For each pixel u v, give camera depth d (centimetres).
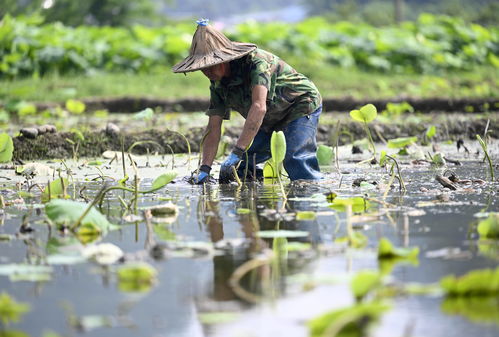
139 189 1037
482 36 3688
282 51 3322
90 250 626
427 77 3200
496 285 495
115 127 1622
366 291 480
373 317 446
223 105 1079
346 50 3372
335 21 7288
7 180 1172
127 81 2834
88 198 956
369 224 737
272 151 894
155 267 586
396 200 894
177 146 1630
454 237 670
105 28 3456
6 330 443
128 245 666
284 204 880
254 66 1009
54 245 671
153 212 823
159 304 497
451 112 2445
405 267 566
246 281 540
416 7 8975
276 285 530
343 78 3069
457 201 875
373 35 3556
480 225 668
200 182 1084
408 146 1662
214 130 1091
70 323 468
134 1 5862
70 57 2952
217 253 625
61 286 540
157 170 1274
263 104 999
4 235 709
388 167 1260
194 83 2873
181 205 890
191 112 2498
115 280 553
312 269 565
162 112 2472
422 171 1202
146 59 3100
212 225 752
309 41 3403
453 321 452
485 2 8250
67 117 2212
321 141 1789
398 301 490
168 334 446
